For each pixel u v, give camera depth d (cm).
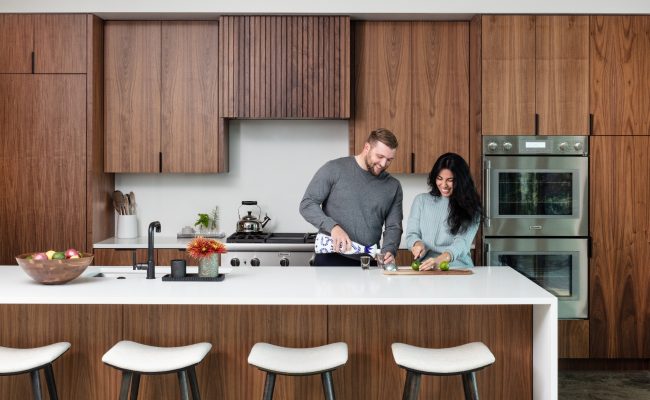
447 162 371
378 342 322
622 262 496
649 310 496
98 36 506
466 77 517
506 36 493
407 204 554
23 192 501
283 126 554
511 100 494
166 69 515
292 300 282
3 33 496
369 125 519
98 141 509
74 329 323
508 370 323
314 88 505
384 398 323
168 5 494
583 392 448
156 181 554
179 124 517
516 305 322
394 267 348
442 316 322
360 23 516
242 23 504
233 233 553
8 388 329
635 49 494
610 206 496
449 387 325
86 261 318
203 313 322
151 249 338
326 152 555
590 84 494
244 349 322
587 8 489
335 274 346
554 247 495
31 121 498
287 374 274
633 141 496
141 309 322
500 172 493
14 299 283
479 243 499
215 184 555
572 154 495
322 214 370
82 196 499
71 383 324
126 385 282
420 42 517
